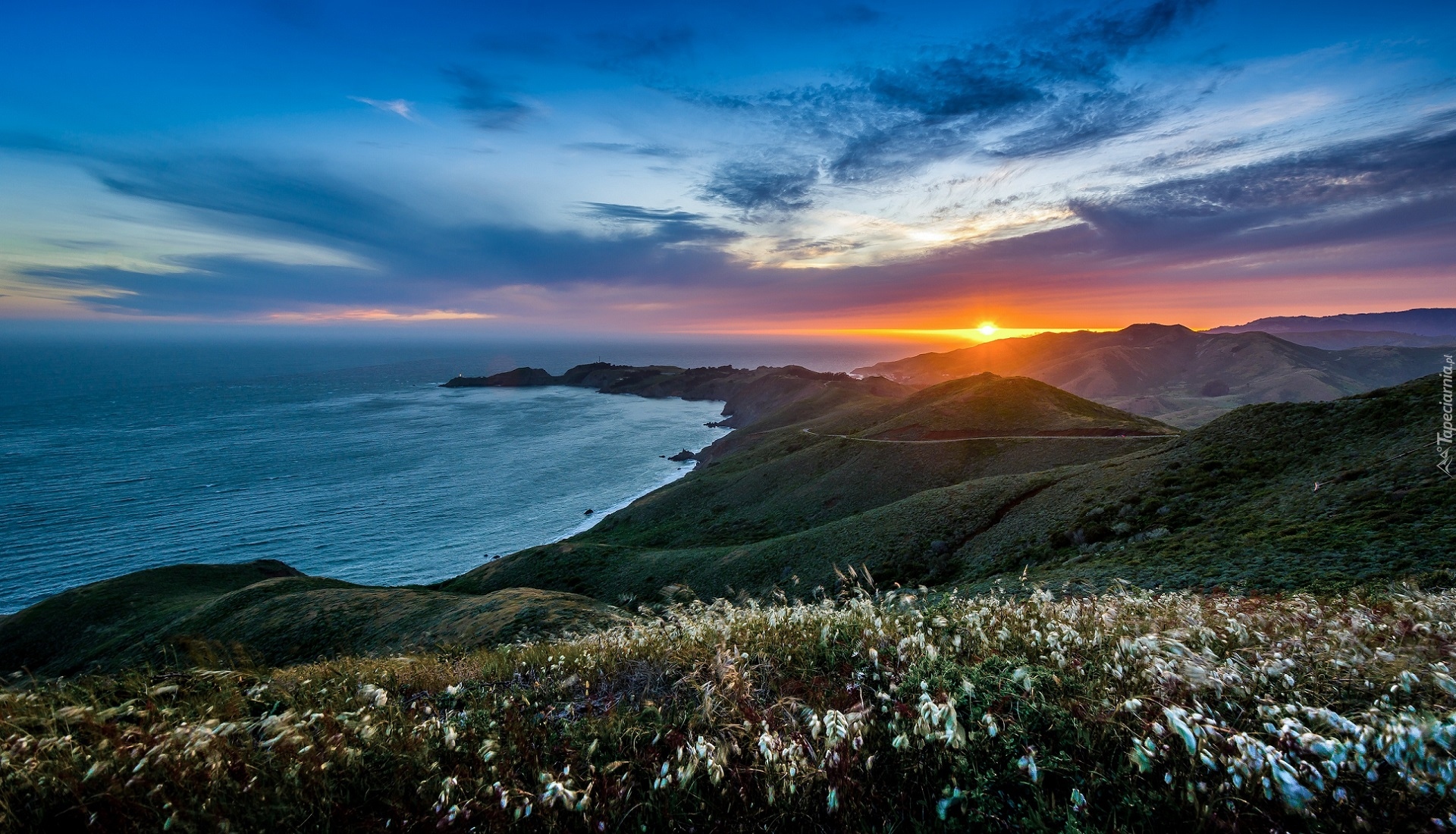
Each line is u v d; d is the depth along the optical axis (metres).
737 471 128.62
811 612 6.02
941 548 46.66
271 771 3.41
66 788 3.06
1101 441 84.69
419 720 4.32
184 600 59.50
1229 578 18.52
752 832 2.96
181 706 4.55
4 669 51.72
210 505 139.38
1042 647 4.60
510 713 4.45
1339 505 25.41
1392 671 3.59
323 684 5.55
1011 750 3.11
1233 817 2.63
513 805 3.10
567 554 72.88
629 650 5.91
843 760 3.15
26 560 103.88
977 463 89.75
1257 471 37.62
